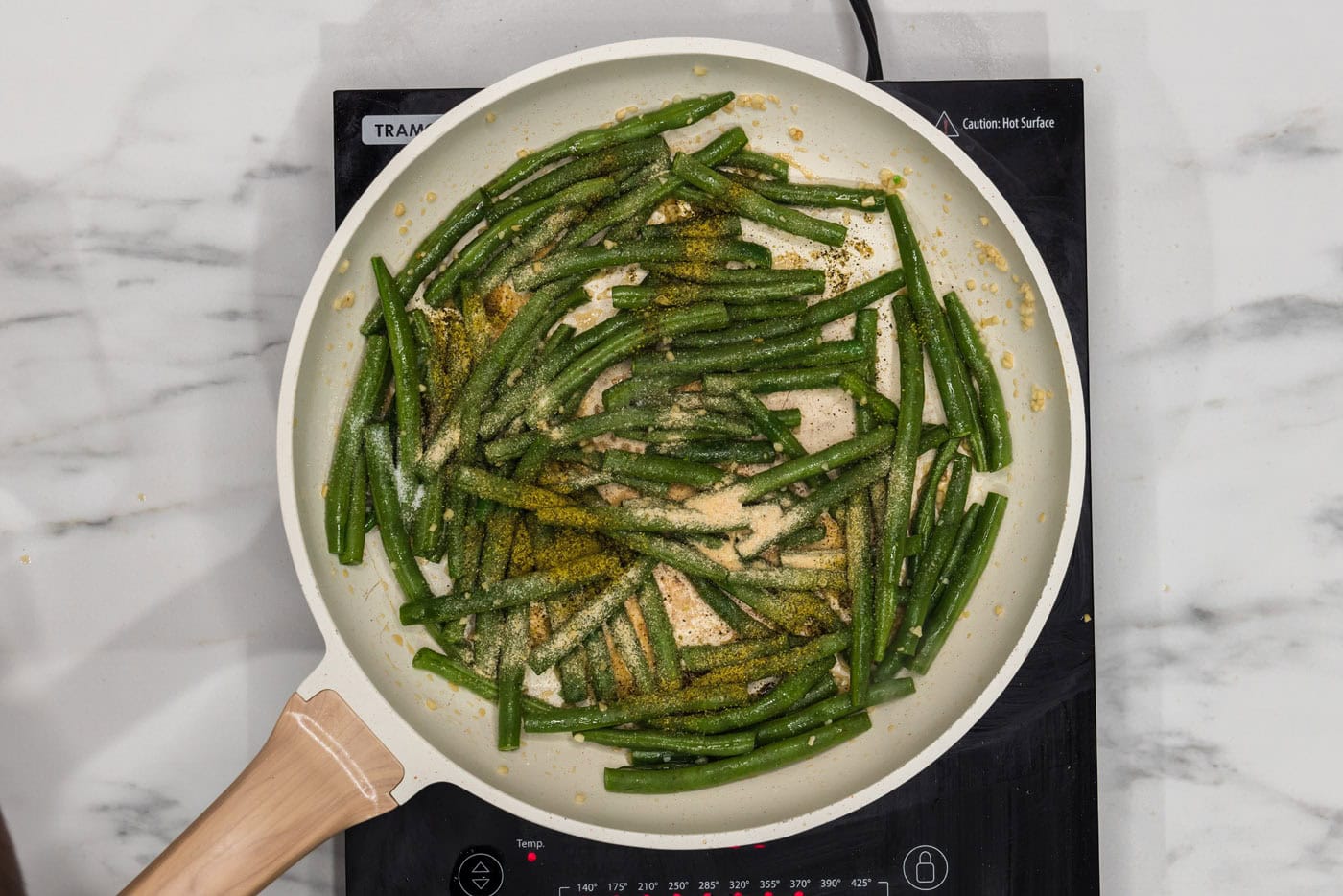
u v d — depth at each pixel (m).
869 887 1.30
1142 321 1.42
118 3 1.43
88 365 1.43
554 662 1.31
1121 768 1.42
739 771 1.27
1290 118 1.42
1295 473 1.41
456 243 1.33
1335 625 1.40
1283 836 1.41
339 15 1.43
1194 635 1.41
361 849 1.29
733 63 1.27
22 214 1.45
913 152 1.32
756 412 1.32
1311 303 1.41
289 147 1.43
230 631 1.42
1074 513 1.23
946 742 1.20
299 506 1.23
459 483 1.30
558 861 1.29
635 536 1.30
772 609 1.32
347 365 1.31
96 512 1.43
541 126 1.31
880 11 1.42
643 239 1.34
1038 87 1.33
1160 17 1.42
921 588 1.30
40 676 1.42
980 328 1.34
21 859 1.42
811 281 1.32
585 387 1.33
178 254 1.43
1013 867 1.29
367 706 1.18
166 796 1.42
